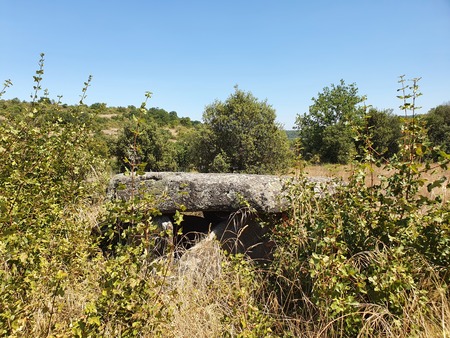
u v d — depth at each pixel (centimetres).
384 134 2327
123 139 1384
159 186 409
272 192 379
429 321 224
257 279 309
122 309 191
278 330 254
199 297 270
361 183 289
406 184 264
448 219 246
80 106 426
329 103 3177
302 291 262
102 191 457
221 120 1202
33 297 201
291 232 301
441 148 257
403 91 268
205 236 390
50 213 277
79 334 169
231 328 235
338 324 226
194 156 1304
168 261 212
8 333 168
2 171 286
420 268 246
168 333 207
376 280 226
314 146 3150
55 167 339
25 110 352
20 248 214
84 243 252
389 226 256
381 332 220
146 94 206
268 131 1195
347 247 267
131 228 204
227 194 387
